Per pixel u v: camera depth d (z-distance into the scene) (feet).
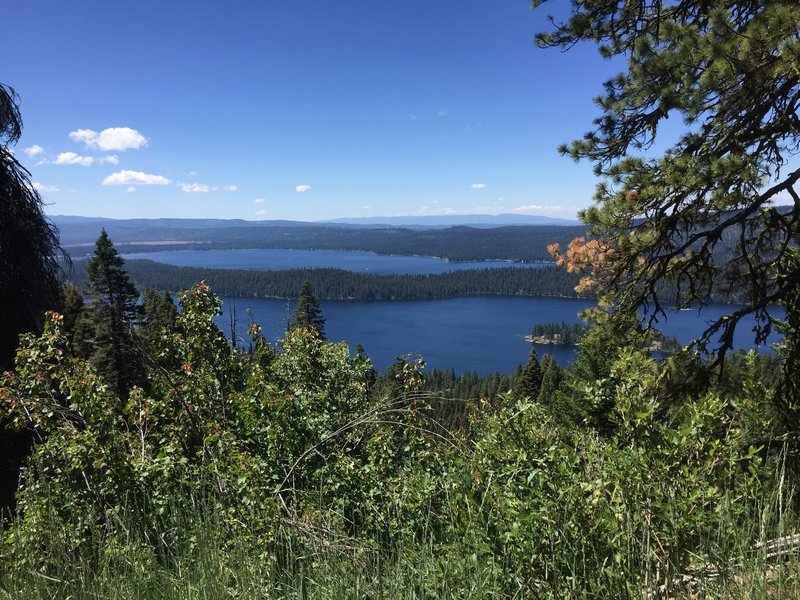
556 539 6.86
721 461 7.73
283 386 17.07
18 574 7.28
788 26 11.43
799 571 5.68
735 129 14.80
